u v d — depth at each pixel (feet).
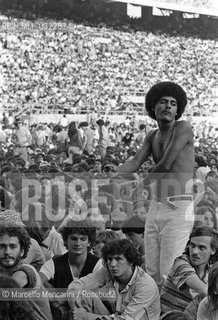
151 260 24.38
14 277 20.80
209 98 185.78
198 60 204.64
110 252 22.21
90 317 22.03
